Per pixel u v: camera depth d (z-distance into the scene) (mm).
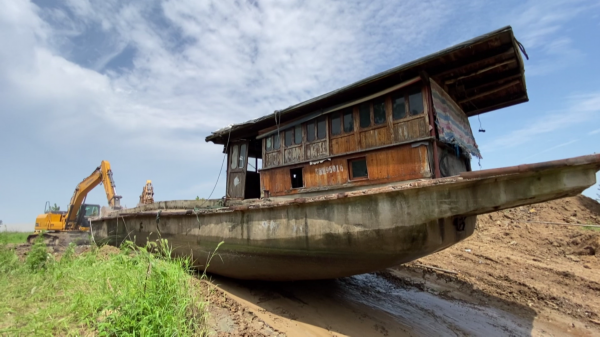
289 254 7969
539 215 17828
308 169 10266
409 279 11773
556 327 8625
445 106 8859
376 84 8547
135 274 7055
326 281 10594
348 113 9531
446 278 11727
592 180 4863
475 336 7961
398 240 6418
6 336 5422
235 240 9141
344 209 7059
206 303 7016
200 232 10320
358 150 8992
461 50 7184
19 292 7762
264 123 11742
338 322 7867
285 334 6906
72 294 6988
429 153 7750
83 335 5586
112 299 6270
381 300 9711
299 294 9422
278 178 11266
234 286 9797
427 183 6000
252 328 6867
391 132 8430
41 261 10117
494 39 6867
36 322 5812
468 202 5762
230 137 13648
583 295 10188
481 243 15445
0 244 18547
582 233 14641
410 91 8289
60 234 24672
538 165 5074
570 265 12602
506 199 5469
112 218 15445
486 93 10133
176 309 6082
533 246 14711
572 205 18500
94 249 13148
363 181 8812
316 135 10234
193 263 10781
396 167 8227
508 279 11375
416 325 8195
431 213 6055
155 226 12406
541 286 10766
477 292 10625
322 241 7324
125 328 5488
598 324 8625
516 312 9406
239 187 13094
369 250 6801
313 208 7559
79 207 26188
